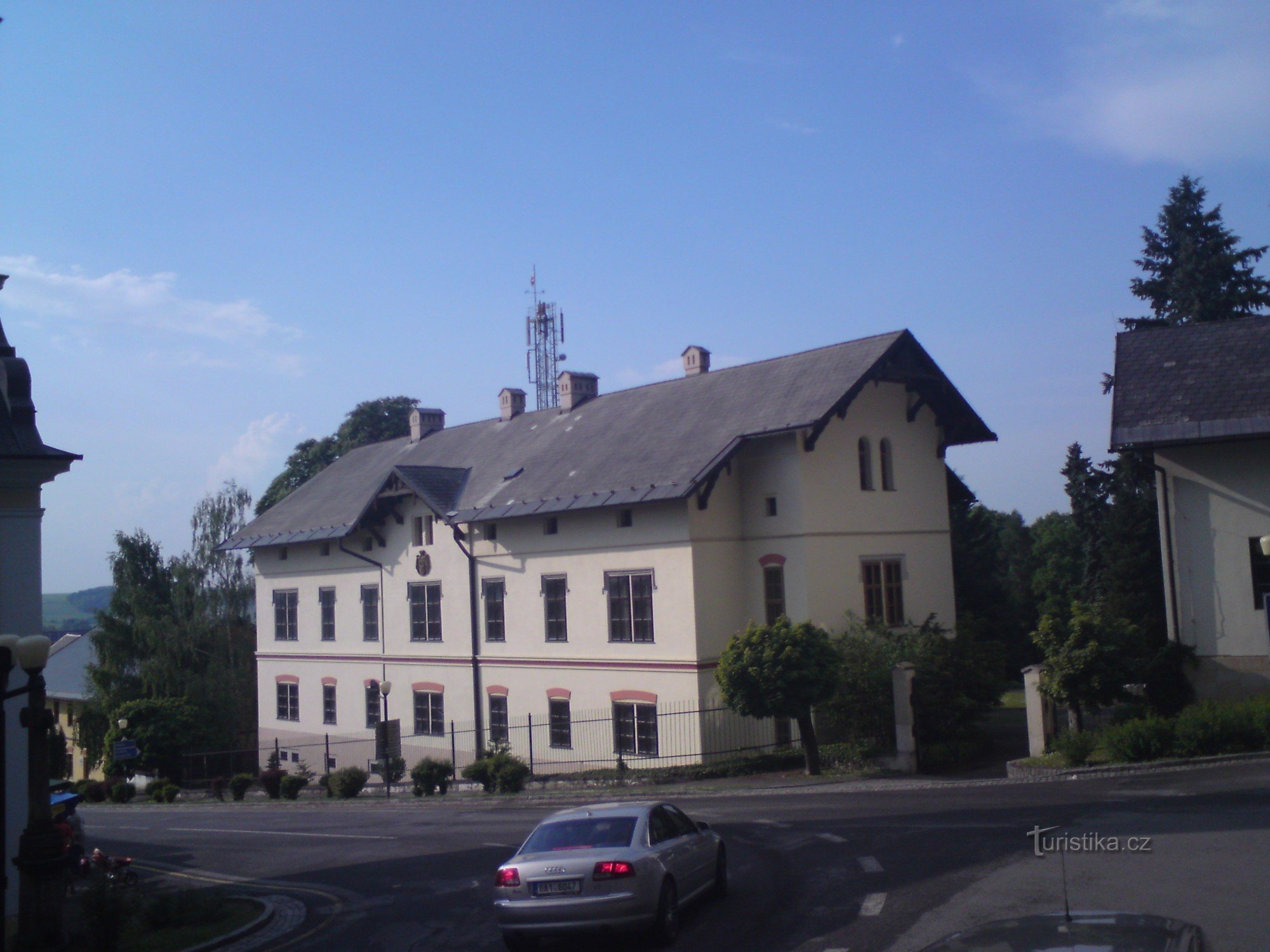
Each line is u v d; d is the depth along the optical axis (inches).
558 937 439.2
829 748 1062.4
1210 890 414.6
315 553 1748.3
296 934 531.5
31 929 498.0
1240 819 547.8
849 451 1222.3
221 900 614.2
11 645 503.5
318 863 759.7
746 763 1075.9
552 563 1327.5
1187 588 935.7
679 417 1326.3
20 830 605.0
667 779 1070.4
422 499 1498.5
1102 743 860.6
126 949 515.2
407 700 1549.0
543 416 1617.9
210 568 2081.7
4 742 506.0
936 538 1318.9
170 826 1110.4
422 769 1232.2
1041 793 717.3
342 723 1673.2
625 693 1221.1
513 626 1380.4
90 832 1113.4
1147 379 1003.9
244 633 2095.2
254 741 2012.8
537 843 443.2
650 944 425.7
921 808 704.4
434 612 1512.1
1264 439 906.7
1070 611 941.8
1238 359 981.2
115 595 2036.2
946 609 1315.2
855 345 1245.7
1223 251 1701.5
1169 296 1720.0
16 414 631.2
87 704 1950.1
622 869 414.9
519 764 1172.5
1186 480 943.0
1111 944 208.1
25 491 626.5
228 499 2124.8
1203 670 922.1
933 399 1316.4
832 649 1005.8
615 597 1246.9
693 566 1158.3
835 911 443.5
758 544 1202.6
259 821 1081.4
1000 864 494.3
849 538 1203.2
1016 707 1627.7
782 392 1237.7
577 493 1272.1
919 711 1029.2
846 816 705.0
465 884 609.9
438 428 1881.2
